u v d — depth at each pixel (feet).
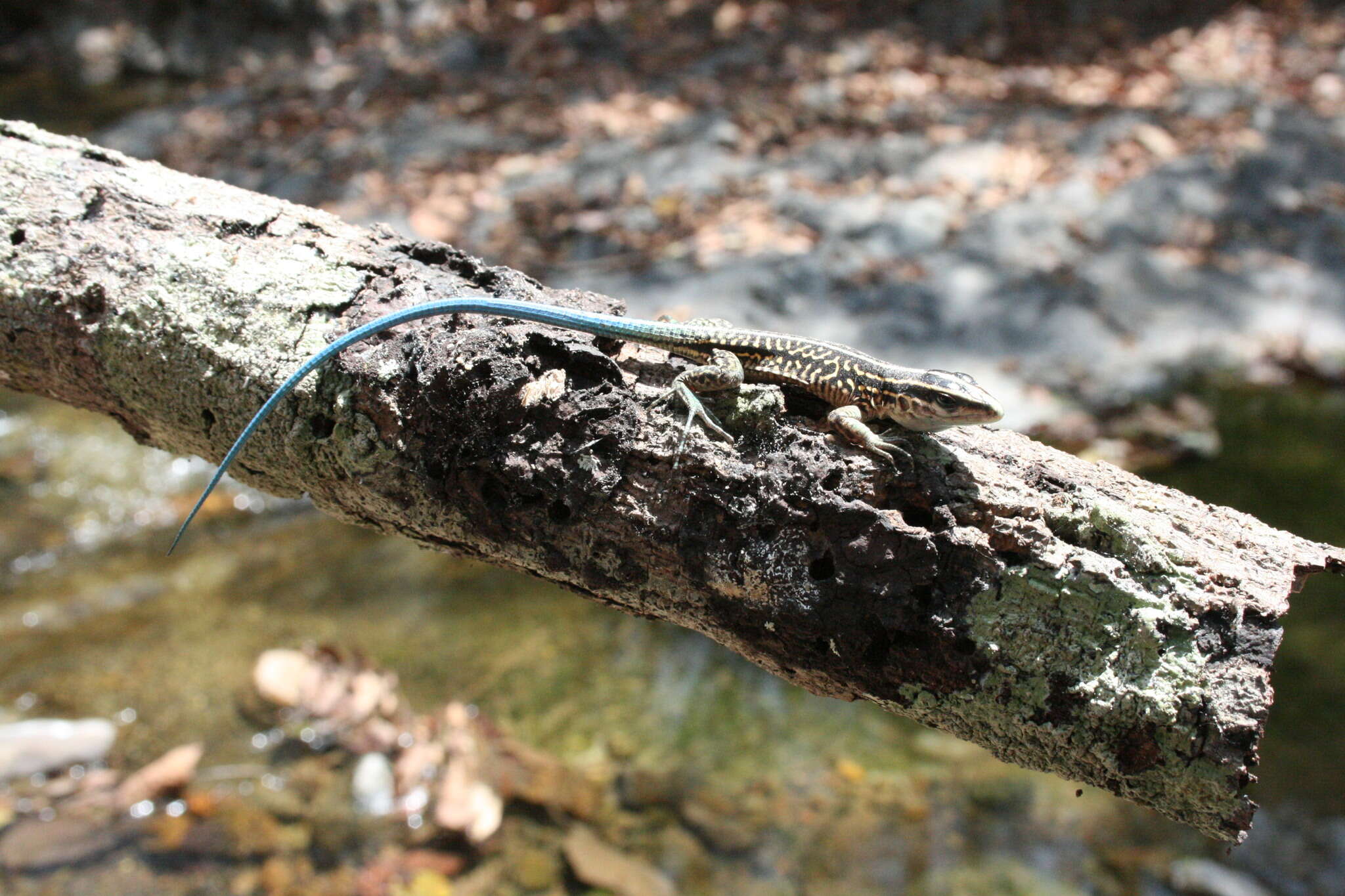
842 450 1.41
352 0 5.41
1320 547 1.39
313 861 1.87
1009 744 1.39
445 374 1.44
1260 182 3.77
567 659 2.22
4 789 1.94
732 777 2.02
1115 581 1.35
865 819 1.96
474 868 1.87
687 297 3.11
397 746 2.02
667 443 1.42
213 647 2.20
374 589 2.43
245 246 1.51
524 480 1.43
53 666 2.15
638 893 1.85
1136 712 1.34
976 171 3.83
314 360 1.45
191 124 4.32
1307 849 1.94
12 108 4.63
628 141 3.99
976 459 1.41
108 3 5.21
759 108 4.21
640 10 5.26
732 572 1.41
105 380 1.52
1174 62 4.73
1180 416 2.92
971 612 1.37
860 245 3.42
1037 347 3.09
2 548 2.45
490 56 4.87
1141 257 3.41
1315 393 3.04
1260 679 1.33
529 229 3.47
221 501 2.72
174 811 1.92
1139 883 1.89
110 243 1.50
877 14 5.13
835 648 1.40
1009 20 5.15
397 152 3.92
